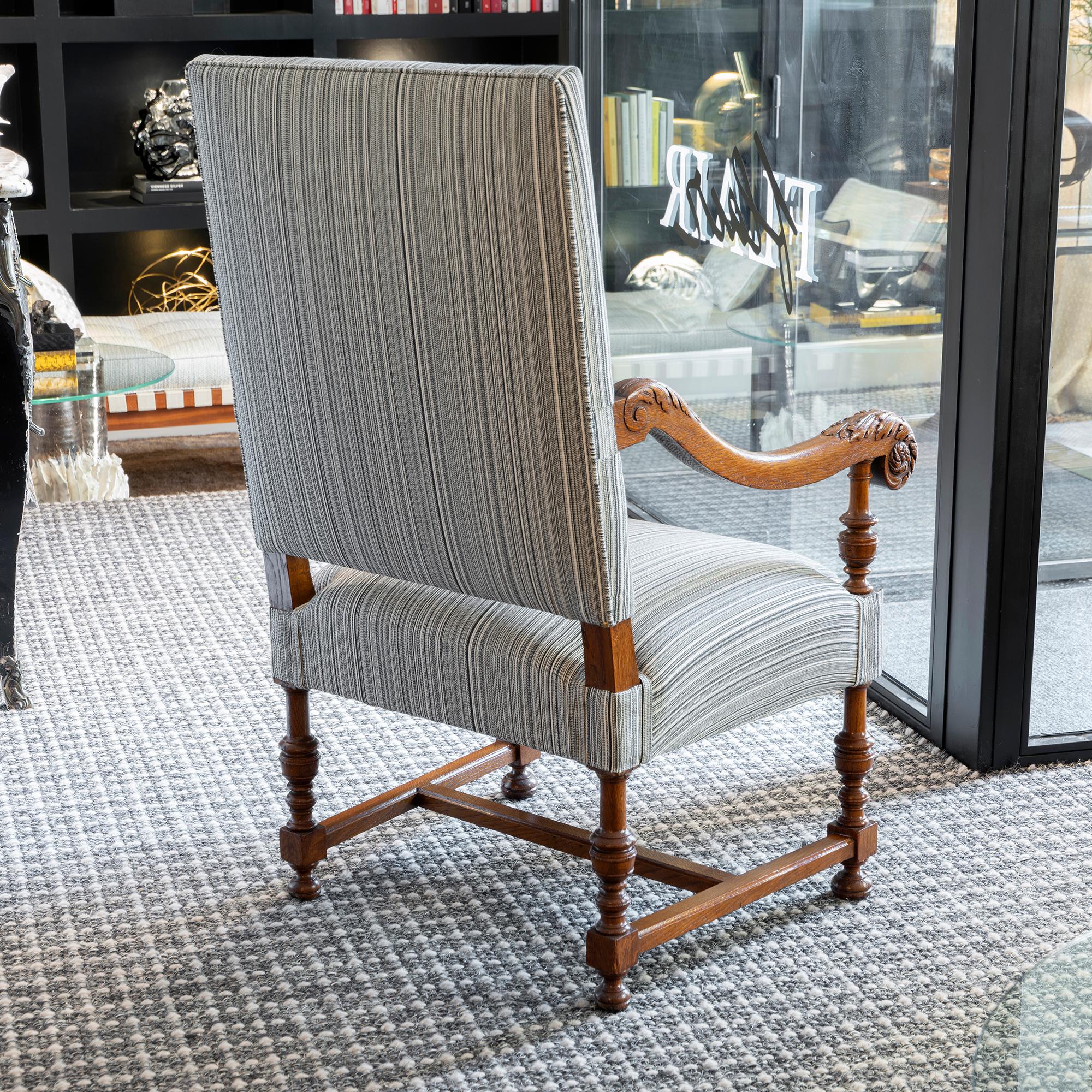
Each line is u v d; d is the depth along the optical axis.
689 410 1.68
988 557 2.34
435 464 1.66
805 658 1.86
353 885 2.12
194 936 1.99
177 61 5.38
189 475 4.40
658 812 2.32
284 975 1.90
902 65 2.45
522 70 1.45
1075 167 2.21
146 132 5.08
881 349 2.61
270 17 5.05
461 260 1.53
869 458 1.89
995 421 2.29
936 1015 1.80
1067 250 2.24
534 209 1.47
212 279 5.55
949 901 2.06
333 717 2.67
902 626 2.65
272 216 1.68
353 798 2.34
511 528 1.63
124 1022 1.81
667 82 3.26
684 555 1.92
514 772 2.35
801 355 2.89
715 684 1.75
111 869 2.16
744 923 2.01
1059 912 2.02
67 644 3.00
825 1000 1.83
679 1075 1.70
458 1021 1.80
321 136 1.59
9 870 2.16
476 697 1.77
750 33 2.94
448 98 1.49
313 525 1.85
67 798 2.38
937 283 2.42
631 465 3.67
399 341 1.62
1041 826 2.27
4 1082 1.69
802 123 2.79
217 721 2.65
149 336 4.61
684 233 3.29
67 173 4.94
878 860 2.17
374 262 1.60
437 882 2.12
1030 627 2.39
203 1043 1.76
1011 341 2.26
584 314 1.49
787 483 1.80
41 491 3.94
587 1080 1.69
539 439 1.57
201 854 2.20
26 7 5.05
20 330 2.61
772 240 2.95
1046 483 2.34
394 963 1.92
